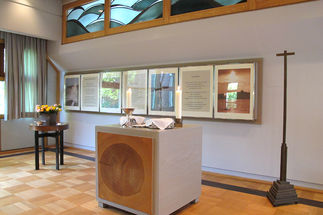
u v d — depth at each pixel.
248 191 3.23
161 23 3.92
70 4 5.20
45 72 5.67
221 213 2.60
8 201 2.83
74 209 2.65
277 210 2.68
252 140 3.66
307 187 3.31
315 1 2.83
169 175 2.40
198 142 2.84
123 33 4.39
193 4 3.63
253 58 3.57
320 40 3.06
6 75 5.02
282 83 3.43
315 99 3.22
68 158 4.88
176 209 2.51
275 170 3.50
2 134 5.23
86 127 5.67
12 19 4.61
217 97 3.83
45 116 4.21
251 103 3.55
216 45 3.67
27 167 4.20
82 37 4.98
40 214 2.53
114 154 2.56
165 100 4.34
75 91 5.73
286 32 3.10
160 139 2.27
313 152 3.26
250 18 3.21
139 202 2.39
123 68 4.91
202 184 3.49
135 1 4.23
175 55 4.16
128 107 2.71
